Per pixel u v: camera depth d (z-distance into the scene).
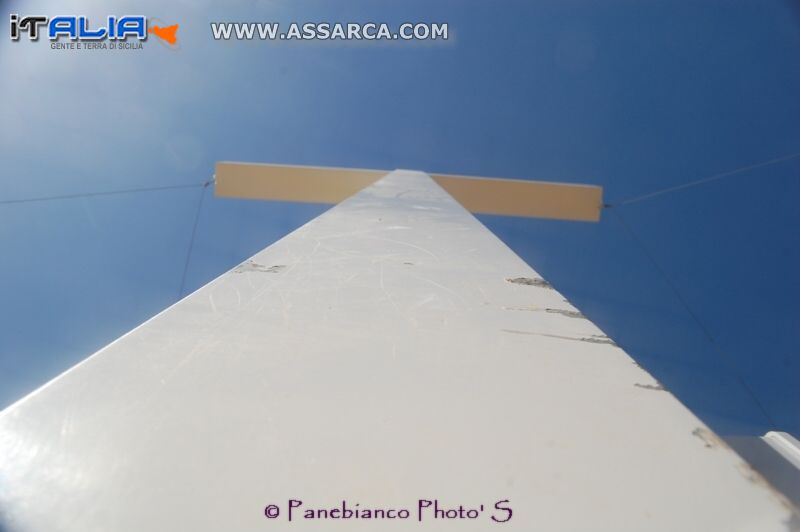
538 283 1.50
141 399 0.82
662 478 0.69
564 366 0.99
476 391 0.89
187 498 0.63
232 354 0.98
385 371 0.95
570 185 6.21
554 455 0.73
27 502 0.62
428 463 0.71
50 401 0.80
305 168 6.06
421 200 2.87
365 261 1.61
